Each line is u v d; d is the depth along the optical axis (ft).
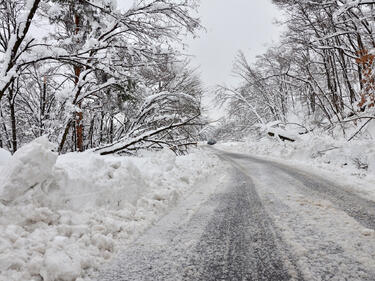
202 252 8.49
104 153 29.86
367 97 37.60
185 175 22.48
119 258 8.23
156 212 13.19
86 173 12.23
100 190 11.95
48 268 6.67
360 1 34.40
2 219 8.00
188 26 27.02
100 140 40.75
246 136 102.68
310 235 9.46
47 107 33.09
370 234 9.30
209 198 16.61
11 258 6.59
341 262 7.32
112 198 12.33
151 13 26.53
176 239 9.73
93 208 11.10
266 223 11.09
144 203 13.70
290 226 10.53
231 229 10.59
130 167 14.78
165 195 15.05
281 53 61.98
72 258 7.27
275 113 77.41
